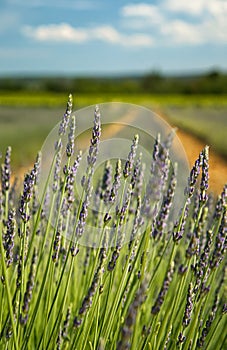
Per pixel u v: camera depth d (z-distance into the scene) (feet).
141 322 12.14
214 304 10.36
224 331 12.36
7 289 8.54
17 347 8.83
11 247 8.86
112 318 9.56
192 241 8.02
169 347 11.10
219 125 146.82
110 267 9.02
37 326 12.50
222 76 486.38
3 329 10.02
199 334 11.05
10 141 110.32
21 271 9.70
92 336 10.93
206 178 8.77
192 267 9.45
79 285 13.43
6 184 11.58
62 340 9.65
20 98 396.98
